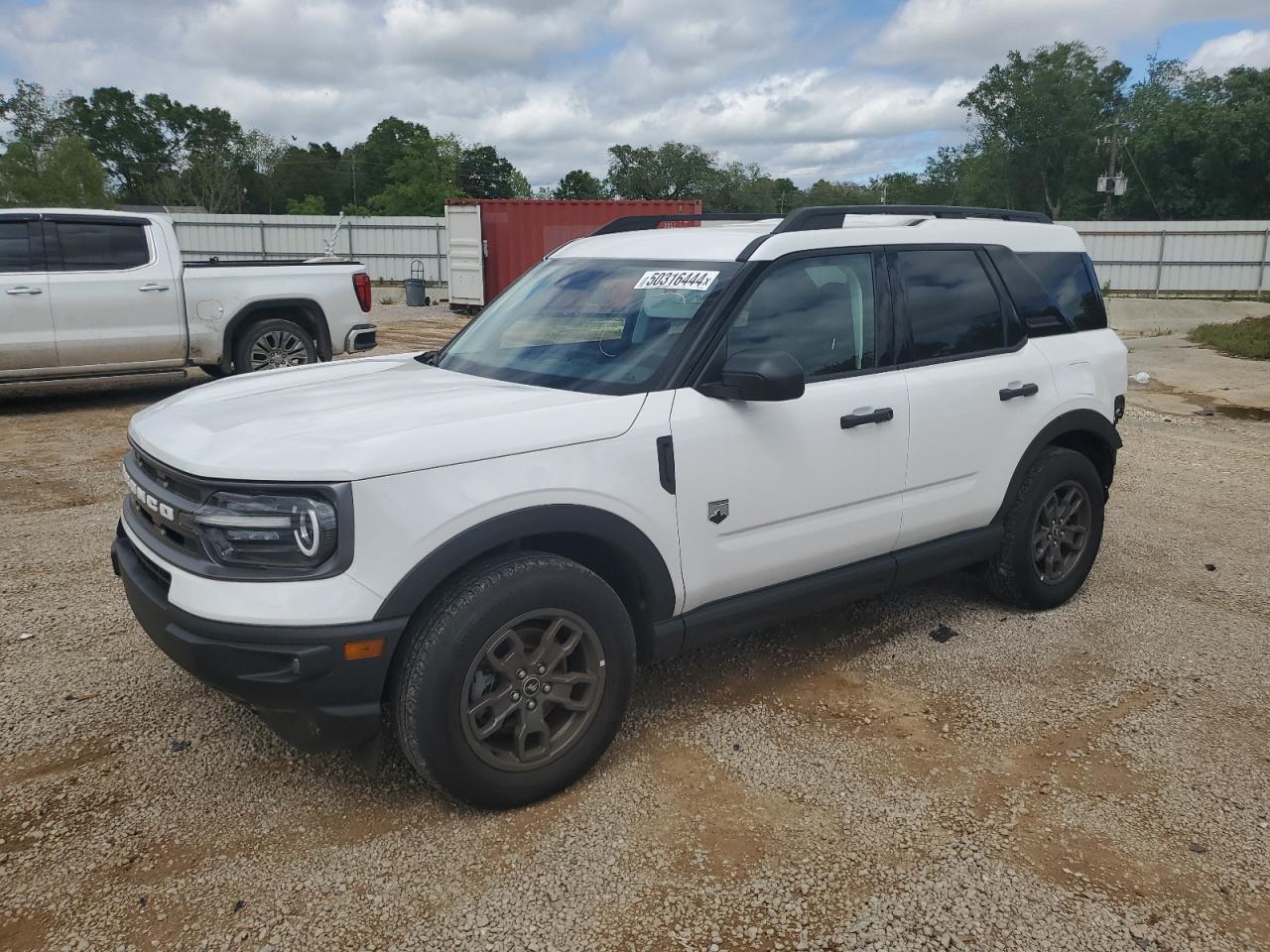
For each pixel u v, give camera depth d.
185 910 2.54
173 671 3.91
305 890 2.62
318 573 2.59
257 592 2.59
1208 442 8.76
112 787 3.10
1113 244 35.94
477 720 2.85
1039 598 4.56
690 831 2.89
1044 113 55.69
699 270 3.57
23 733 3.42
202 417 3.16
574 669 3.06
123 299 9.13
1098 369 4.71
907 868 2.73
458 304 22.14
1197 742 3.44
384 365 4.17
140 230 9.30
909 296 3.98
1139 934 2.48
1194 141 51.66
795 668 4.03
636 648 3.32
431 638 2.72
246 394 3.55
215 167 75.56
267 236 33.72
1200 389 12.25
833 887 2.65
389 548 2.63
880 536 3.85
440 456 2.72
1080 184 57.19
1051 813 3.00
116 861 2.74
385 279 33.91
